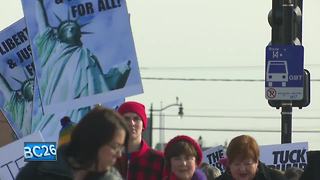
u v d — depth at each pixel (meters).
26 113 23.75
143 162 16.73
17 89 23.80
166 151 16.77
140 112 16.67
